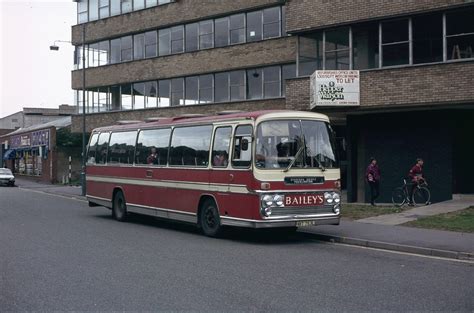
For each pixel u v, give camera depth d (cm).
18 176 5997
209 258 1084
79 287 829
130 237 1420
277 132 1297
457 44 1861
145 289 812
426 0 1894
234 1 3161
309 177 1306
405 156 2111
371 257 1103
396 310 689
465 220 1511
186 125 1543
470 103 1828
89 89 4203
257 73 3091
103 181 1981
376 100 1988
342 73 2009
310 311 685
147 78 3709
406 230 1412
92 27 4116
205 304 721
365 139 2212
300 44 2275
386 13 1988
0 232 1512
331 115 2259
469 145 2064
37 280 881
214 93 3312
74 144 4988
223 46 3222
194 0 3397
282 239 1381
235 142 1338
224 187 1358
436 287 821
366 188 2186
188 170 1504
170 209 1586
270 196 1258
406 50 1972
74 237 1413
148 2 3716
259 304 720
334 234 1369
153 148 1689
